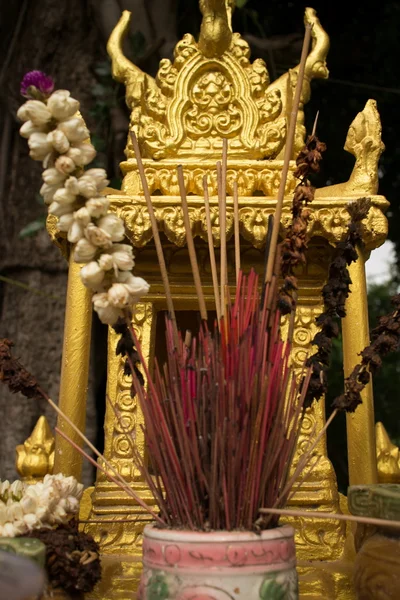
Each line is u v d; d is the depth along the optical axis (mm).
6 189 3160
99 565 1319
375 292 5477
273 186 1746
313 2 3740
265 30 3781
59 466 1627
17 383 1346
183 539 1125
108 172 3104
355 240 1334
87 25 3236
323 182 3705
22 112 1197
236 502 1171
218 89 1821
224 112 1820
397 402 4223
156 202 1621
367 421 1660
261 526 1159
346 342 1684
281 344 1274
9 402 2941
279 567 1141
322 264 1726
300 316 1718
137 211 1619
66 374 1673
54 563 1260
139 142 1798
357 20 3732
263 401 1183
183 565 1117
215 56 1835
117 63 1858
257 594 1110
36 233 3049
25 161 3172
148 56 2979
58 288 3033
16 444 2883
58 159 1192
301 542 1593
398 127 3820
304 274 1729
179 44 1848
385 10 3672
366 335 1681
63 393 1665
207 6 1816
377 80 3756
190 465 1175
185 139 1806
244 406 1175
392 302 1342
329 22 3762
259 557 1121
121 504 1627
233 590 1104
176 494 1197
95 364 2920
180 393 1228
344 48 3750
